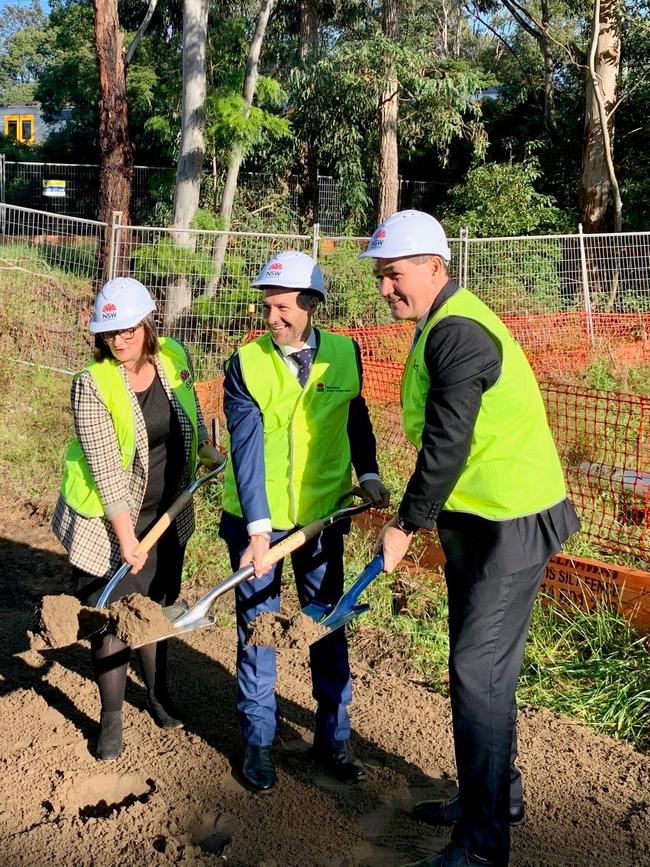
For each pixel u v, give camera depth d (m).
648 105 22.67
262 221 19.58
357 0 24.20
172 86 20.06
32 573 5.78
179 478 3.74
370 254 2.86
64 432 8.29
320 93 20.81
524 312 13.06
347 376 3.39
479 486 2.86
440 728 3.94
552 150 24.78
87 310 10.61
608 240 15.05
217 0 21.28
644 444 7.20
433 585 5.25
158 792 3.39
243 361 3.35
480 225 19.52
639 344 12.28
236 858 3.04
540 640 4.58
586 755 3.74
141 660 3.86
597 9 17.97
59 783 3.43
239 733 3.87
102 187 15.63
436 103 21.02
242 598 3.44
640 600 4.58
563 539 2.92
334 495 3.45
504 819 2.82
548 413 7.40
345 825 3.24
